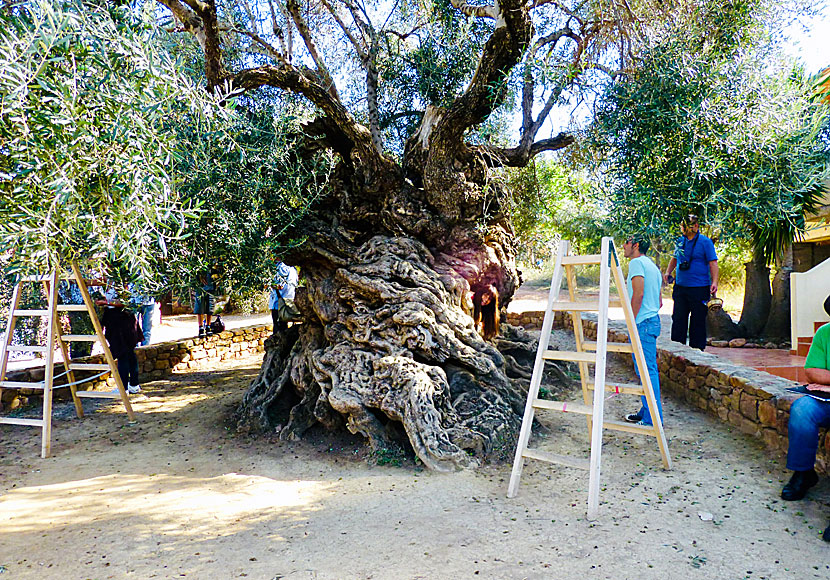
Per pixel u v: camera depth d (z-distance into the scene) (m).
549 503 3.97
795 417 3.77
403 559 3.23
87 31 3.34
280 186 5.94
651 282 5.06
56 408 7.00
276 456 5.26
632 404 6.45
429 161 6.32
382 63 7.88
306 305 6.68
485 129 8.30
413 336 5.65
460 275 6.48
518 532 3.53
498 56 5.76
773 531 3.40
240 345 10.79
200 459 5.20
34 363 9.59
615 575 2.99
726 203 5.13
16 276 3.75
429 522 3.72
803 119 5.47
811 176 5.27
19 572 3.24
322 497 4.25
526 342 7.94
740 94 5.15
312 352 6.20
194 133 4.82
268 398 6.30
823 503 3.71
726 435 5.12
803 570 2.98
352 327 6.06
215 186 5.15
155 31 4.07
